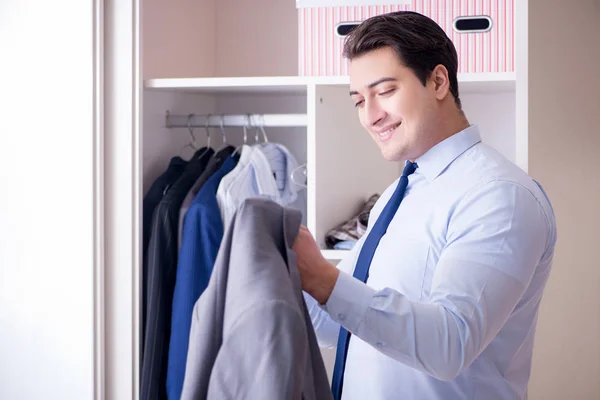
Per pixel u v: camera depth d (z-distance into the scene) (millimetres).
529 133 1704
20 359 1931
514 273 1167
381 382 1363
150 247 1917
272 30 2475
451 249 1193
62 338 1896
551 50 1838
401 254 1369
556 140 1863
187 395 1021
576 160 2006
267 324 943
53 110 1878
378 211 1610
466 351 1087
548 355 1867
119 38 1867
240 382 947
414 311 1079
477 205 1233
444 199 1328
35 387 1924
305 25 1939
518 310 1323
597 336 2195
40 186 1894
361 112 1366
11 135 1909
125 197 1877
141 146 1877
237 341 957
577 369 2059
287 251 1042
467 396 1315
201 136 2398
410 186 1462
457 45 1828
